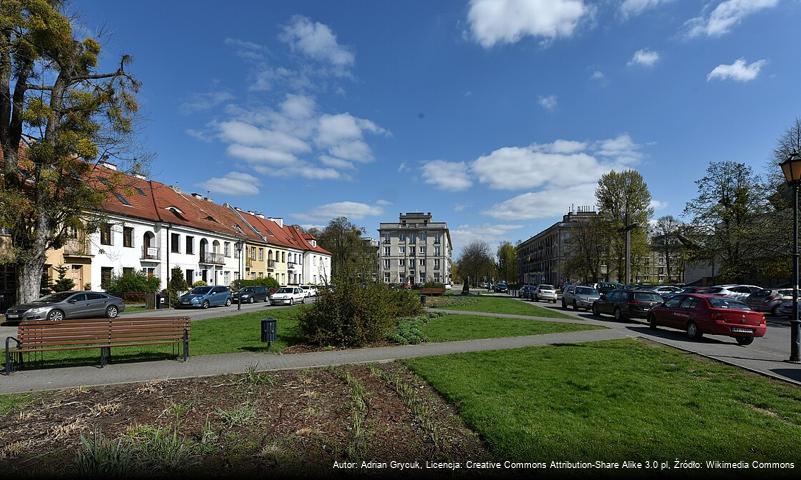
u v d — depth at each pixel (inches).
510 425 199.0
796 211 389.1
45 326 339.3
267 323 421.4
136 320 361.7
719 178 1423.5
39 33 769.6
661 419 210.8
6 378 311.6
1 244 865.5
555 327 626.2
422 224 4160.9
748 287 1084.5
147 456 168.7
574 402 235.3
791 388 274.2
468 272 3230.8
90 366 351.6
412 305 789.9
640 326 679.7
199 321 745.0
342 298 463.8
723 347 462.3
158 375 317.1
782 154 1222.3
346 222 3228.3
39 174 838.5
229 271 1875.0
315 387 274.2
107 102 888.9
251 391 264.2
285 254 2539.4
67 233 952.9
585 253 1913.1
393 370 326.6
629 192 1731.1
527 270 5012.3
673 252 1884.8
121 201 1379.2
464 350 421.1
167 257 1466.5
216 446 181.3
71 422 211.5
